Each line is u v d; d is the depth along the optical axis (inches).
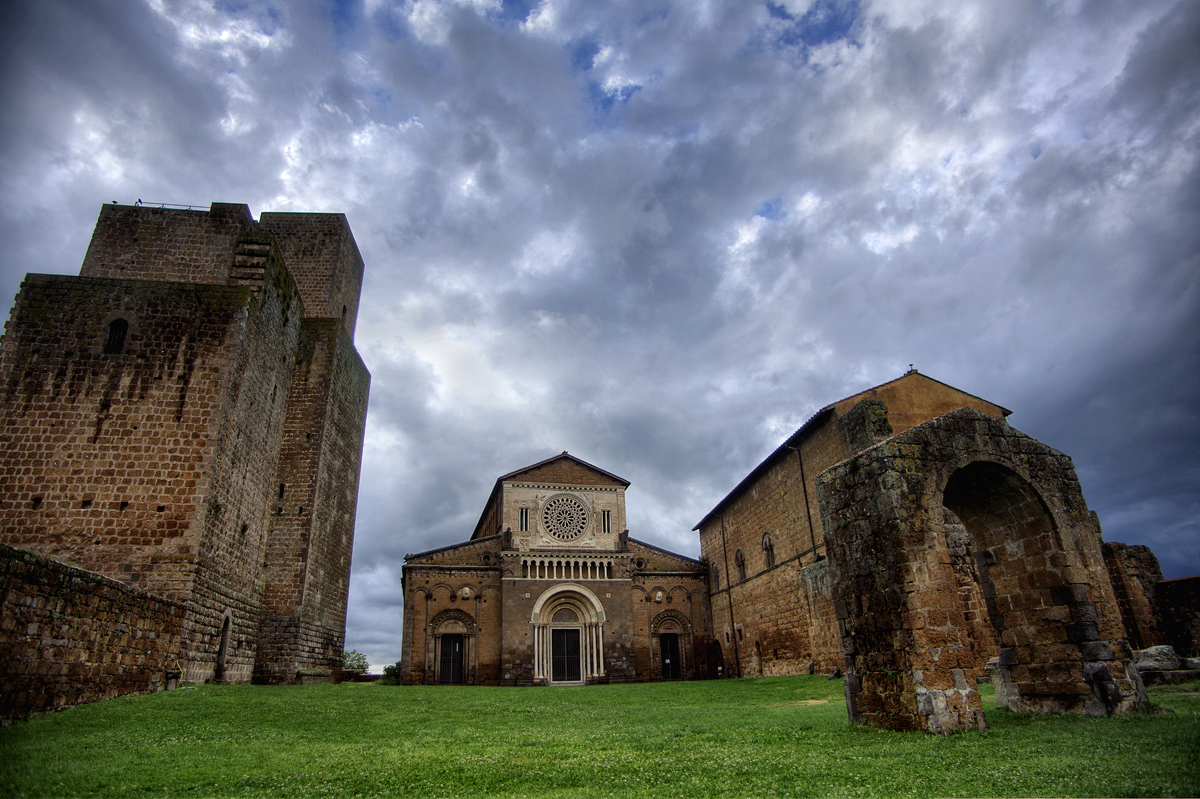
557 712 870.4
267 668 1263.5
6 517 924.6
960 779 383.9
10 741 521.7
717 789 396.2
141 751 522.6
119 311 1042.7
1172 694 640.4
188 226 1379.2
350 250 1774.1
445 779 447.2
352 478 1669.5
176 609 888.3
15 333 1007.0
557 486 2175.2
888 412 1380.4
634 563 2233.0
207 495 971.3
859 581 615.5
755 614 1855.3
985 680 960.3
